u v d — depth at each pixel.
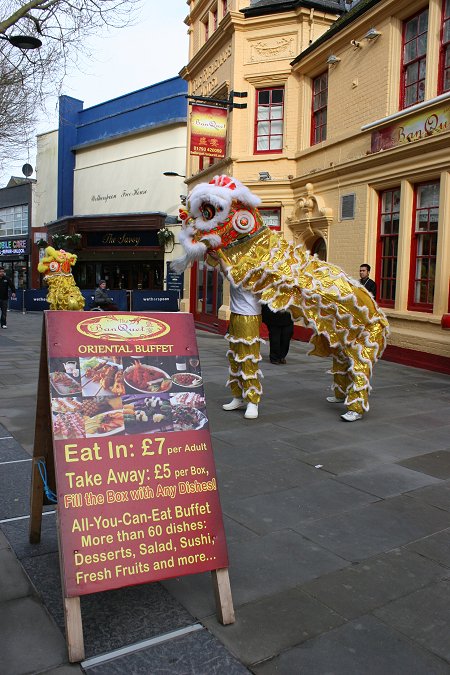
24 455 5.00
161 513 2.62
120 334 2.84
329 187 12.61
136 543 2.53
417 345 10.03
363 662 2.44
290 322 10.32
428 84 9.65
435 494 4.27
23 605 2.83
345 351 6.41
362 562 3.29
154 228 23.86
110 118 26.50
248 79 14.29
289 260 6.21
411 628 2.68
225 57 15.09
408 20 10.41
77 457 2.55
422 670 2.40
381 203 11.25
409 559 3.32
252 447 5.37
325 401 7.38
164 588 3.01
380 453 5.23
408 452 5.27
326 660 2.45
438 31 9.47
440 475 4.67
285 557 3.33
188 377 2.88
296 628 2.67
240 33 14.24
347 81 11.95
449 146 9.15
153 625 2.68
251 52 14.26
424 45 10.02
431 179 9.86
